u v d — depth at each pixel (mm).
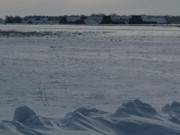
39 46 50719
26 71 25562
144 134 7668
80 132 7586
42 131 7527
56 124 8094
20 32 88062
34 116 8102
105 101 15797
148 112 8844
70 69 27219
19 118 8102
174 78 23312
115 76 23906
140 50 45031
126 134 7684
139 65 30156
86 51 43344
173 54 40031
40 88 18828
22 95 17047
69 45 53469
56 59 34188
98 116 8445
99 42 60375
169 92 18266
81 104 14922
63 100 15883
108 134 7605
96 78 22891
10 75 23594
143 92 18219
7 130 7293
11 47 48219
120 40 65938
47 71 25828
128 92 18188
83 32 101625
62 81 21500
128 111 8734
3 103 15102
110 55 38469
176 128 7883
